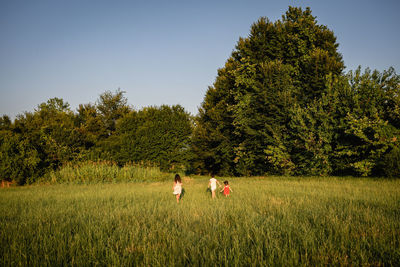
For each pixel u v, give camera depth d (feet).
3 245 14.74
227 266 11.48
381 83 61.46
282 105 72.18
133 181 71.05
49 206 29.48
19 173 63.16
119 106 170.60
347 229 16.28
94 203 31.60
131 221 21.25
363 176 60.08
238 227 17.67
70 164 78.54
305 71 76.54
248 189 43.88
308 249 13.35
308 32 78.89
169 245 14.58
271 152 70.90
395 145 54.90
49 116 140.05
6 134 67.67
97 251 13.65
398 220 18.39
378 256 12.55
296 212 22.63
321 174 66.08
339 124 62.39
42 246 14.23
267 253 12.82
